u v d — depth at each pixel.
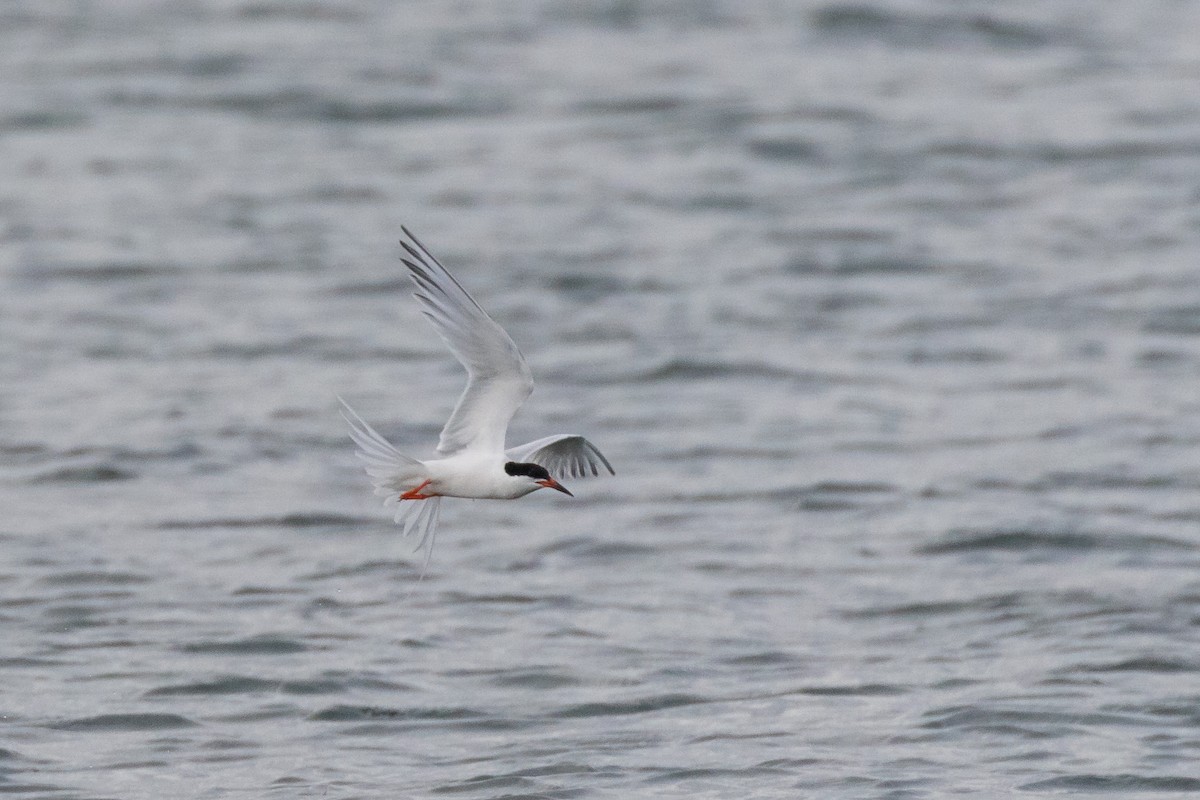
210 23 36.84
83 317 21.92
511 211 26.61
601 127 30.89
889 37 37.09
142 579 14.16
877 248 25.20
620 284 23.56
